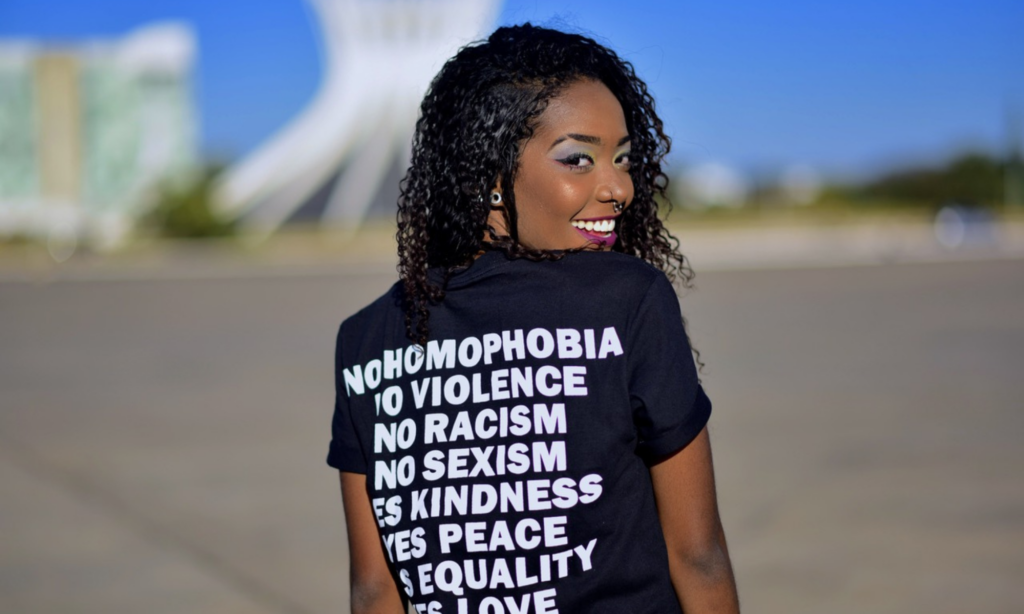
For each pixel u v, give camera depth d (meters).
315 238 44.88
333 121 67.75
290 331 13.60
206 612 4.14
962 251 28.27
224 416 8.08
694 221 52.00
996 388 8.11
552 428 1.35
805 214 56.81
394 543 1.44
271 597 4.29
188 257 35.72
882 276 20.11
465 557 1.37
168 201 47.81
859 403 7.71
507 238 1.45
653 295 1.38
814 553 4.53
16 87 60.25
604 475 1.34
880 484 5.52
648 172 1.57
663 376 1.35
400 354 1.47
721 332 12.20
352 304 17.05
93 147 60.62
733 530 4.88
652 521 1.38
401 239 1.51
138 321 15.31
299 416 8.01
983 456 6.03
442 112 1.47
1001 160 65.00
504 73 1.43
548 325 1.38
